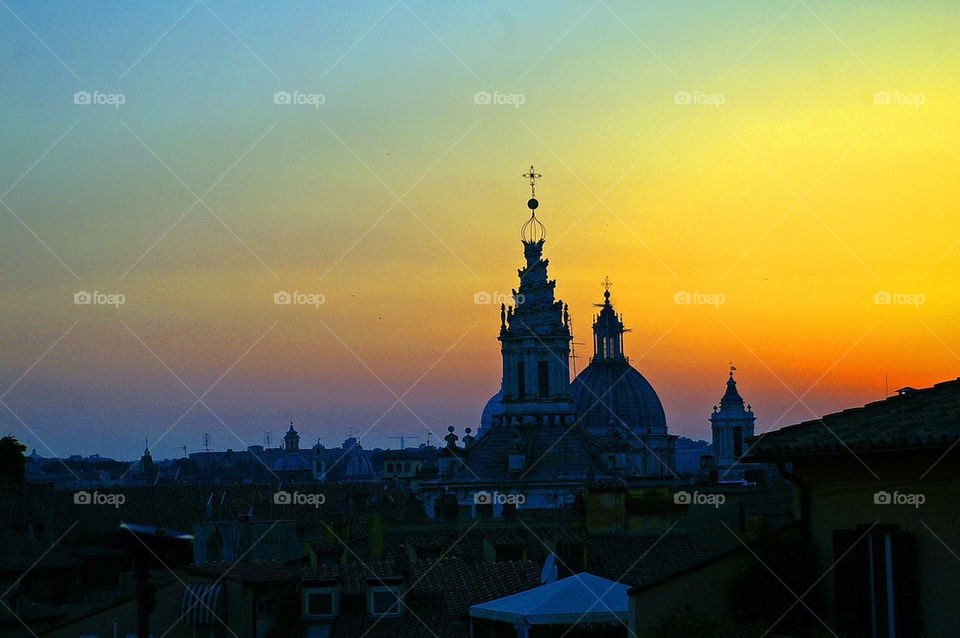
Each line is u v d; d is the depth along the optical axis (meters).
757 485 59.25
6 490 101.12
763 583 30.44
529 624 44.28
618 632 44.53
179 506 121.56
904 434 27.44
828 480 30.09
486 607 47.56
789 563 30.34
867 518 28.80
